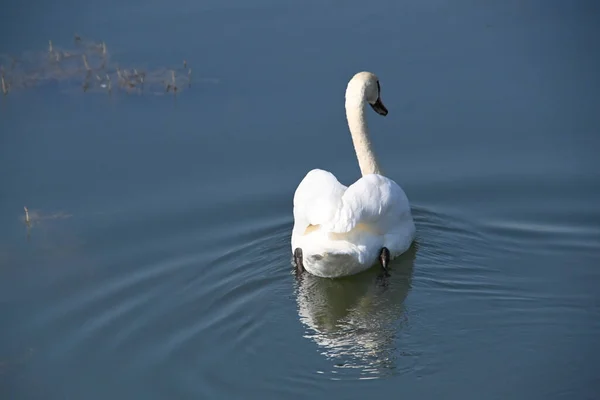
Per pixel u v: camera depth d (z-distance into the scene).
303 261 15.55
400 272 15.85
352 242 15.41
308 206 15.25
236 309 14.89
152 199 18.50
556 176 18.92
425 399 12.38
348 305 14.89
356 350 13.55
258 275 15.95
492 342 13.63
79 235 17.44
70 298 15.59
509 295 14.95
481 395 12.45
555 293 15.00
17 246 17.08
